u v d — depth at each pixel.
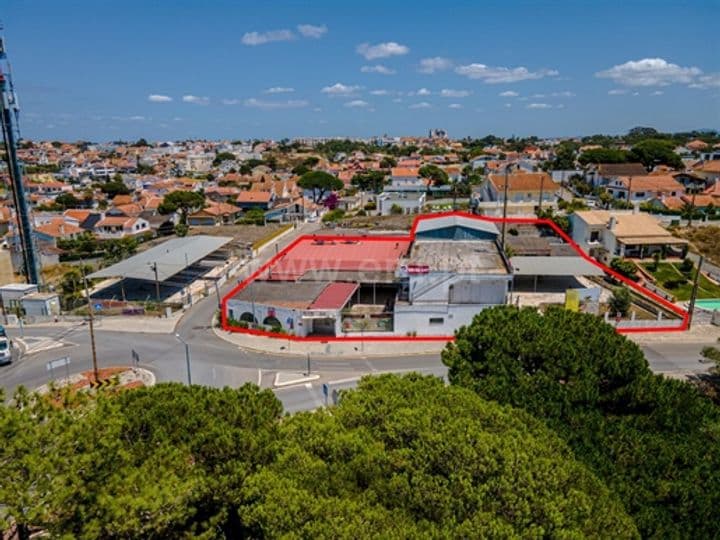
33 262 61.59
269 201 117.62
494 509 13.01
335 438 15.84
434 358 40.84
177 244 68.88
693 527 15.06
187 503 15.21
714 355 34.59
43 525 13.60
